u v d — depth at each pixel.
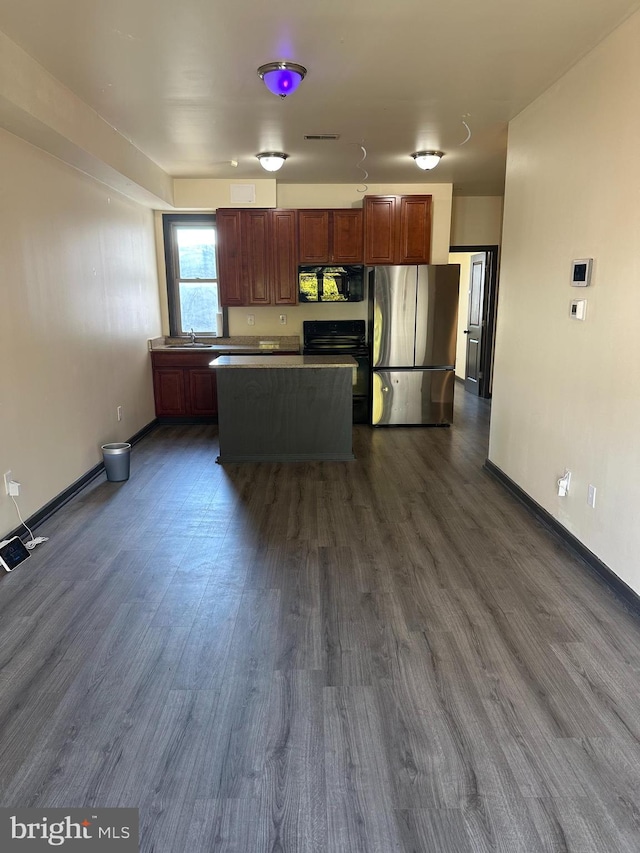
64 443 4.04
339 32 2.65
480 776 1.72
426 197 6.19
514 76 3.20
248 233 6.26
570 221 3.15
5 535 3.24
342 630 2.47
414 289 6.09
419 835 1.54
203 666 2.24
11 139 3.30
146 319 6.19
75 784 1.70
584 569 3.00
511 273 4.09
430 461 5.05
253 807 1.62
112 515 3.81
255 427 5.02
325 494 4.20
